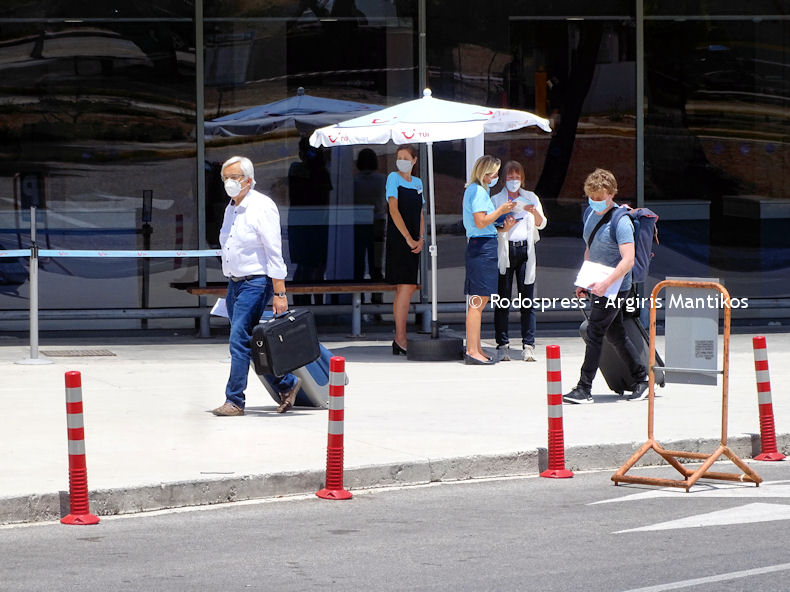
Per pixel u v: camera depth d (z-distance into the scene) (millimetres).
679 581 8539
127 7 23391
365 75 24094
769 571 8789
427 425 14102
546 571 8828
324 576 8734
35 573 8828
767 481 12203
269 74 23828
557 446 12414
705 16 24969
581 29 24625
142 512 10852
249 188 14664
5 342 22547
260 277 14648
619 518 10531
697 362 12148
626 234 15336
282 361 14281
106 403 15656
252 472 11453
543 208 24656
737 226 25250
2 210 23234
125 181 23531
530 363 19766
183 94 23547
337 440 11391
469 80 24406
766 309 25453
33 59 23266
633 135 24828
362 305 24000
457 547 9555
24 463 11867
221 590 8398
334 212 24062
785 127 25281
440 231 24188
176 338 23359
